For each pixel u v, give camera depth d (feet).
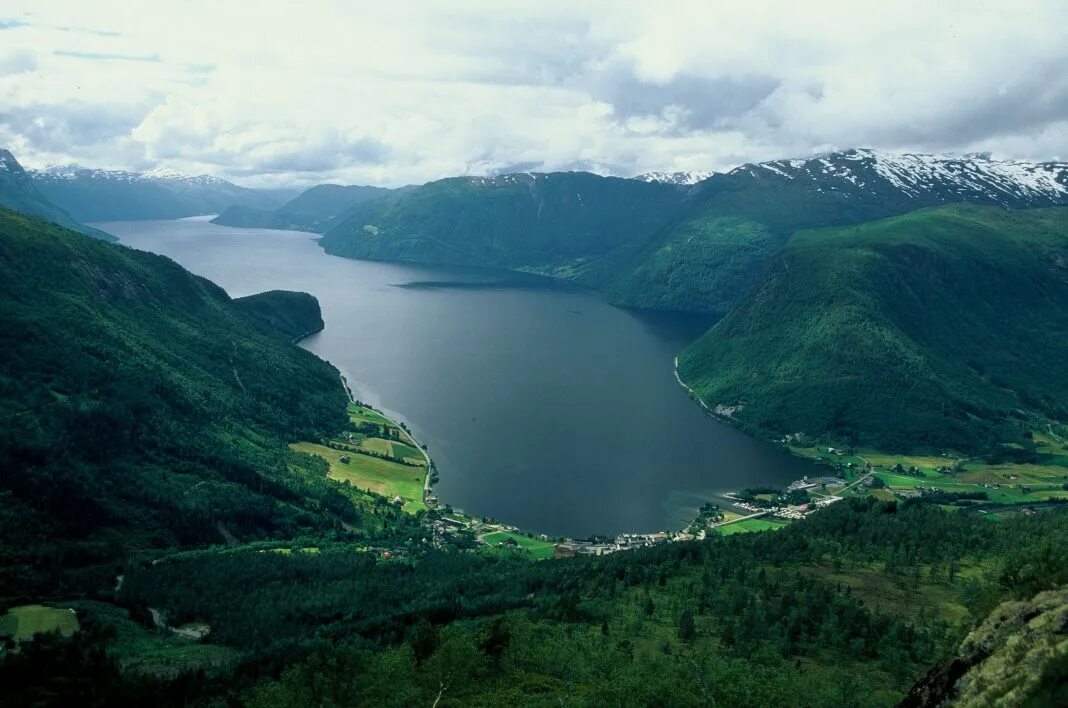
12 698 460.96
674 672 379.76
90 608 621.31
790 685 364.79
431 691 395.34
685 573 631.15
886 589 550.36
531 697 378.12
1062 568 312.50
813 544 654.53
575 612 548.72
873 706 355.97
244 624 614.34
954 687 257.96
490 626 474.08
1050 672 217.15
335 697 400.67
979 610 345.72
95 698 468.75
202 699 473.67
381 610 642.63
